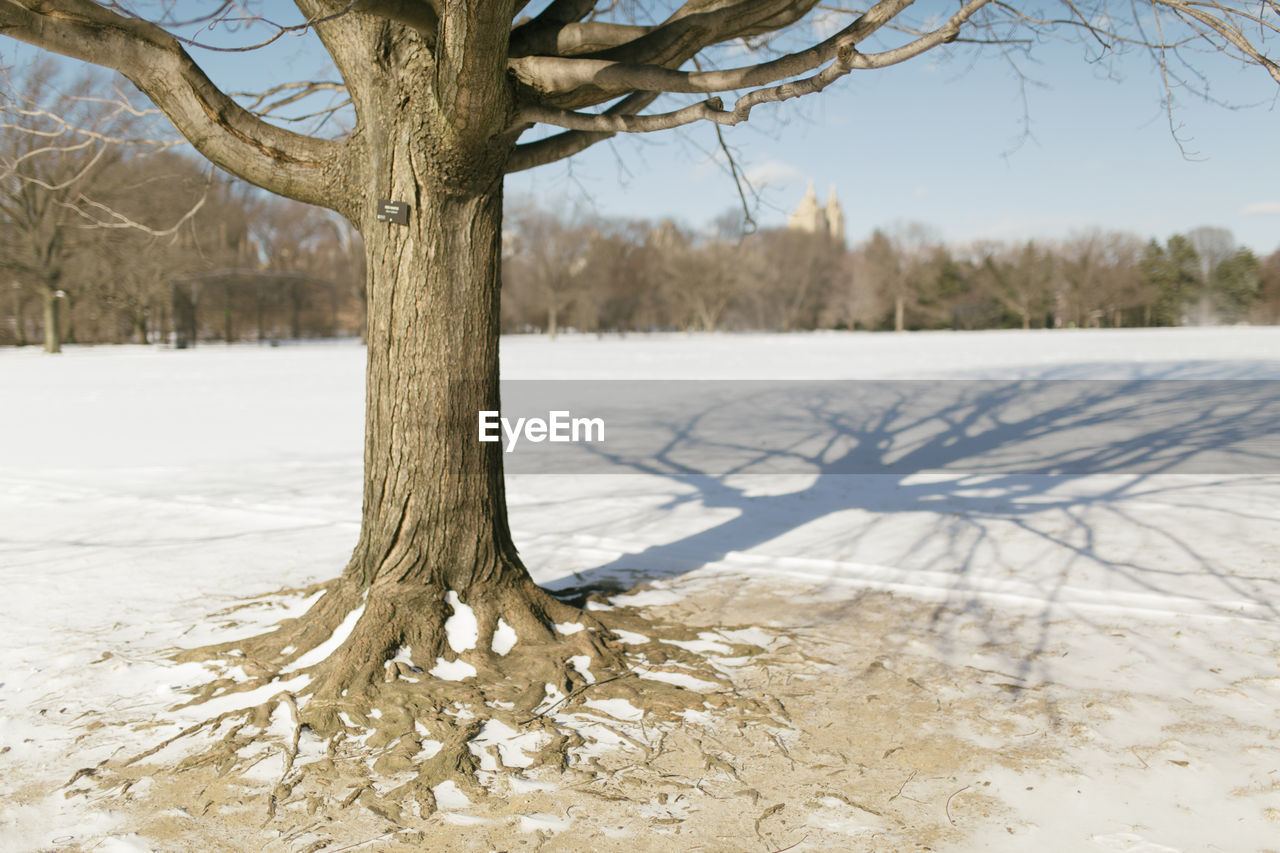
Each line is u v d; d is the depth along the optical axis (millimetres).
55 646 4695
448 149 4020
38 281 38094
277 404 16594
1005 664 4398
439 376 4438
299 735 3611
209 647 4504
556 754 3467
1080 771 3344
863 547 6656
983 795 3191
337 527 7383
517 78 4074
